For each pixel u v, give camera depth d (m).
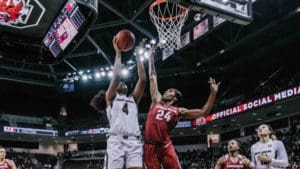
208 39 25.48
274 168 7.31
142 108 34.09
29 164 34.34
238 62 28.12
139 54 5.19
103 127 32.75
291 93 20.89
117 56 4.73
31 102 36.59
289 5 20.59
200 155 30.78
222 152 28.78
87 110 36.91
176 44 16.98
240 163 8.21
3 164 10.31
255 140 27.12
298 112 25.27
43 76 34.97
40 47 14.52
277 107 23.62
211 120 27.53
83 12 11.70
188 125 29.55
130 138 4.78
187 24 22.02
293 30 23.53
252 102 23.81
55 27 13.23
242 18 8.81
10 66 29.75
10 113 35.38
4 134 32.66
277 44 24.89
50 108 37.31
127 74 28.12
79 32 12.52
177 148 33.97
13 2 11.93
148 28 23.62
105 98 5.12
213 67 29.83
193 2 8.13
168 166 5.19
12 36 13.80
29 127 34.12
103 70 29.00
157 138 5.23
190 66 28.52
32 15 12.60
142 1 21.91
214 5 8.42
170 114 5.28
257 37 24.98
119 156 4.67
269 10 20.66
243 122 28.19
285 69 27.55
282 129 26.95
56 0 11.84
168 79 33.31
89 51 28.77
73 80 31.94
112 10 21.44
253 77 30.03
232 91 31.05
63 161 36.06
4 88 34.78
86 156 36.59
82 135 33.38
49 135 33.69
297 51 26.02
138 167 4.69
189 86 33.50
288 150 23.56
